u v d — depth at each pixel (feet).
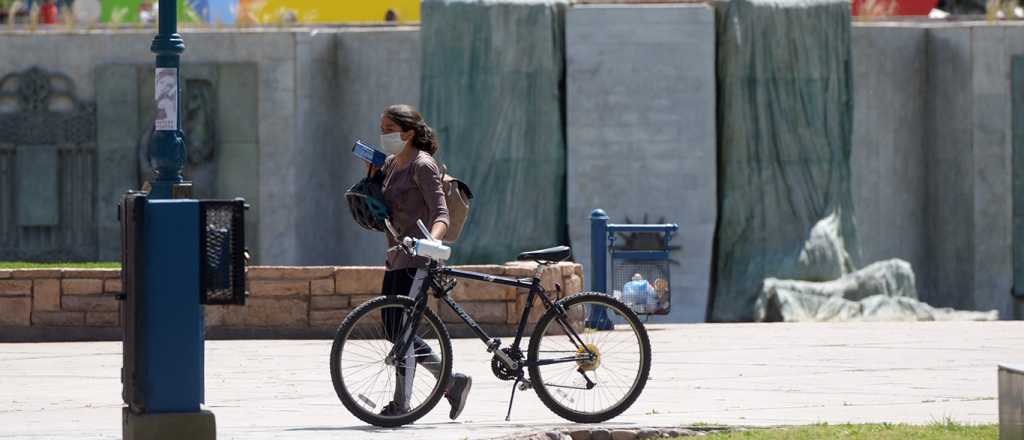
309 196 316.40
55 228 316.40
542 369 119.75
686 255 295.07
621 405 118.52
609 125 296.51
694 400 133.39
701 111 296.51
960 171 315.99
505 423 117.08
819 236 295.07
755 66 298.56
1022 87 310.65
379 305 114.73
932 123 323.98
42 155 316.19
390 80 323.16
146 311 94.68
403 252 116.26
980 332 213.87
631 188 295.69
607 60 296.71
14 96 317.01
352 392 117.19
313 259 318.24
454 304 118.42
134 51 315.58
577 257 295.28
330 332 212.84
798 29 300.40
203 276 94.99
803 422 114.83
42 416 125.39
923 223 324.60
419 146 119.44
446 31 299.38
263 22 325.42
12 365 174.29
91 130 315.37
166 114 177.78
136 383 94.63
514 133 297.53
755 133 298.35
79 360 180.65
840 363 168.45
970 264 312.91
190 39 312.29
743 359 173.88
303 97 313.32
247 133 311.06
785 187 298.56
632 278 226.38
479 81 298.15
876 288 289.33
